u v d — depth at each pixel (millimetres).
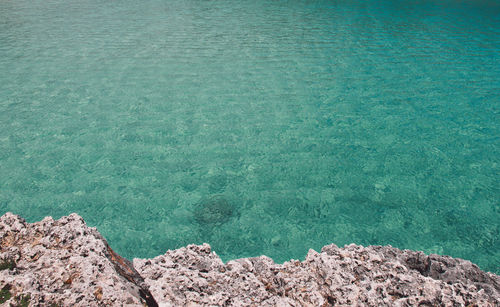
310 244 13414
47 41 34344
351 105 23203
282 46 33375
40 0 53438
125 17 43375
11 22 41031
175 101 23547
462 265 8664
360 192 15984
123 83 25859
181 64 29266
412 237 13727
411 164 17812
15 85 25281
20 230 7062
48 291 5598
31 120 21109
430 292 6910
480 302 6668
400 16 43812
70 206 14969
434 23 40688
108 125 20797
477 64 29000
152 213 14695
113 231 13820
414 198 15633
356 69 28391
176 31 37656
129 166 17469
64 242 6750
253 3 51594
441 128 20719
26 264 6258
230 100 23766
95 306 5332
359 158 18266
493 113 22078
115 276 5859
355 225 14258
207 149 18859
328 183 16516
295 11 46625
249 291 6996
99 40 34750
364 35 36469
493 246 13250
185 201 15367
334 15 44344
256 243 13414
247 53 31641
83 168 17250
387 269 7859
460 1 52719
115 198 15438
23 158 17875
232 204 15250
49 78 26438
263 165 17703
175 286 6715
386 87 25500
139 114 21984
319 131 20516
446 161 18000
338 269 7559
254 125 21016
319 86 25688
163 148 18859
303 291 7109
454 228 14086
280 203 15320
